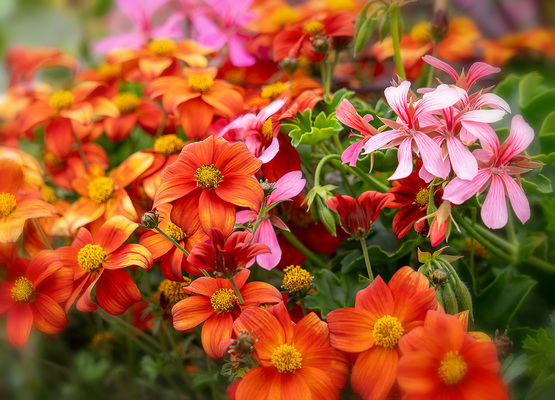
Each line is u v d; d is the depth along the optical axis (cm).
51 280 29
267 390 25
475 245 36
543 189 32
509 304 32
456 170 26
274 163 32
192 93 36
